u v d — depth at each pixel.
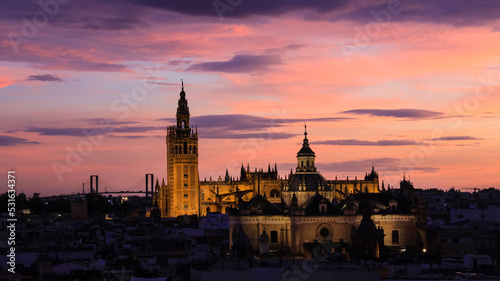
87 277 197.50
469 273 167.12
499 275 167.25
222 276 166.00
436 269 179.50
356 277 154.62
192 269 191.62
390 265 181.75
